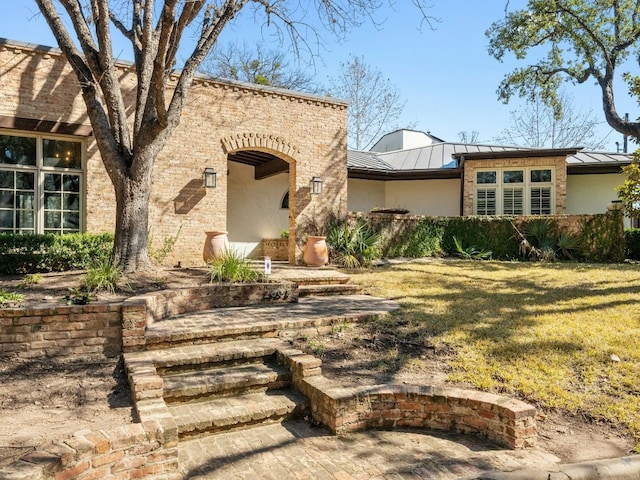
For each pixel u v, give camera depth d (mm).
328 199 13109
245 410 4270
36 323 4953
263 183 16750
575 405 4195
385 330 6176
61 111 9656
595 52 16844
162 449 3273
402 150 22031
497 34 17547
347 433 4121
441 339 5750
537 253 14727
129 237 7734
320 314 6660
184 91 8227
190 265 11039
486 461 3529
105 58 7844
